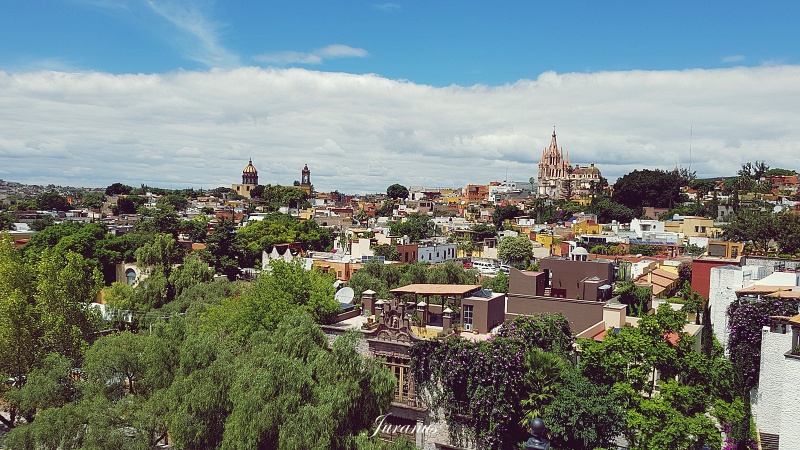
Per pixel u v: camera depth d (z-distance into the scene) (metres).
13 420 40.47
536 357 30.59
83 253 88.56
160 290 68.75
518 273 45.91
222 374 31.48
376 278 72.50
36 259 62.06
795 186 188.62
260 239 122.06
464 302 37.94
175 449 30.91
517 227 168.75
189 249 112.31
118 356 36.47
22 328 42.94
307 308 39.91
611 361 30.52
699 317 48.72
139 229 119.06
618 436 30.34
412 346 33.88
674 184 183.50
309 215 190.88
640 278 70.69
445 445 32.53
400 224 166.75
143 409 32.50
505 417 30.42
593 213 175.88
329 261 96.38
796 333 29.50
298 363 29.86
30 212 172.38
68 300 45.53
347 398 28.75
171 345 36.19
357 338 32.88
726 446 31.56
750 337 36.00
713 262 55.41
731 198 153.88
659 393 30.20
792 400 26.39
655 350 29.97
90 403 32.28
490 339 33.16
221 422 30.94
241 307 45.56
